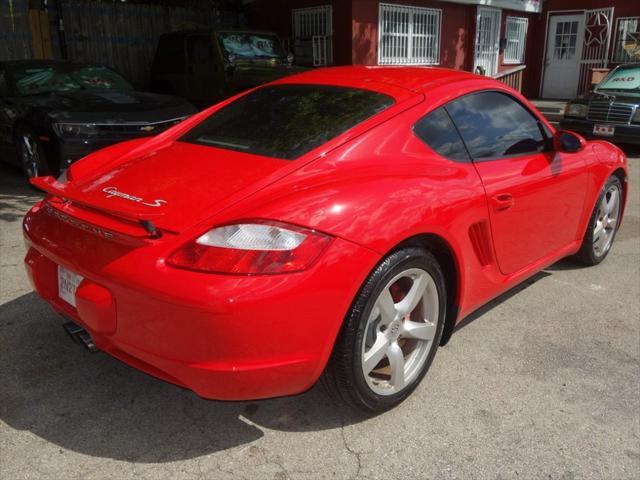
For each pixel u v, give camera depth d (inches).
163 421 101.5
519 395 110.7
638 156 389.7
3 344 124.3
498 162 122.5
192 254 82.4
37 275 104.7
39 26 410.3
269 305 80.4
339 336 90.4
